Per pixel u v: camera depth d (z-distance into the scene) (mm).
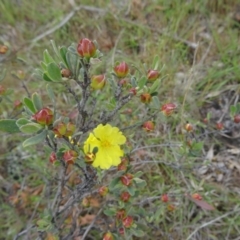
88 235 329
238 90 384
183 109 349
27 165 362
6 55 407
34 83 402
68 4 450
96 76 205
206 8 435
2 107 384
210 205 314
